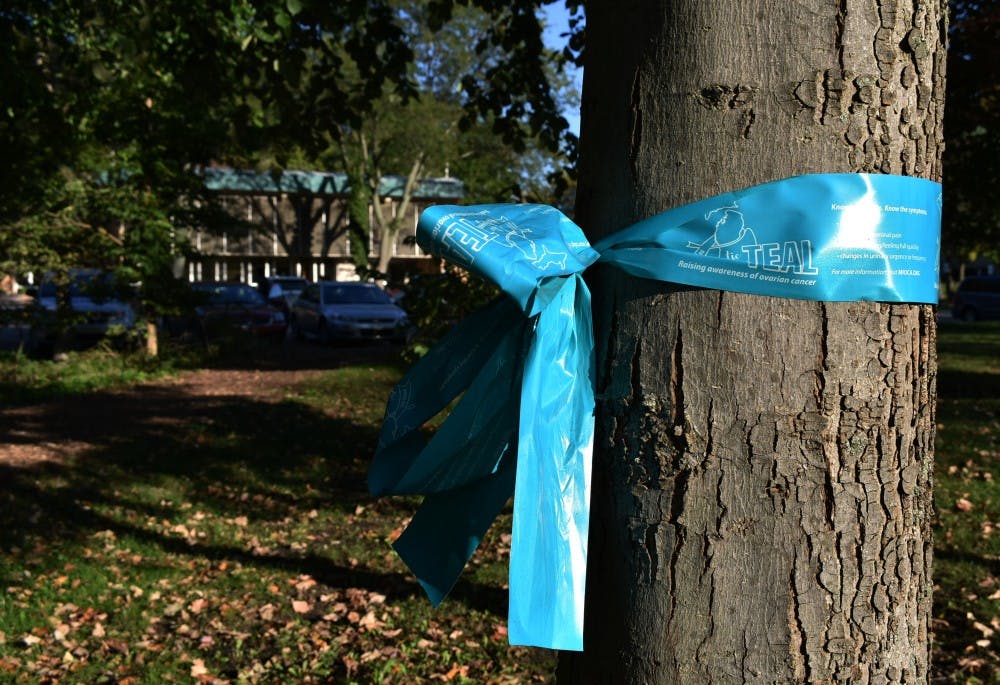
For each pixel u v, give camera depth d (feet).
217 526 19.88
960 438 26.00
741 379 4.61
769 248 4.53
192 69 16.75
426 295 17.16
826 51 4.51
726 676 4.69
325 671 12.47
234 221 50.55
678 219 4.66
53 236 45.24
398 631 13.67
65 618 14.40
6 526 19.42
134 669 12.57
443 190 139.64
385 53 16.56
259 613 14.64
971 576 14.98
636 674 4.88
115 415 34.68
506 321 5.18
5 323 47.62
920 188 4.68
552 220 4.94
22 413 35.22
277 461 26.73
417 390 5.32
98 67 22.54
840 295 4.51
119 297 48.29
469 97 18.01
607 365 4.97
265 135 17.37
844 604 4.65
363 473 25.40
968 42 28.81
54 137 35.99
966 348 54.70
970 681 11.28
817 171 4.52
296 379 44.93
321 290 67.05
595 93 5.18
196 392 40.98
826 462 4.60
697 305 4.67
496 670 12.39
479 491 5.25
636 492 4.85
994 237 36.06
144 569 16.70
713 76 4.60
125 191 44.96
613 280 4.96
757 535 4.63
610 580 5.00
